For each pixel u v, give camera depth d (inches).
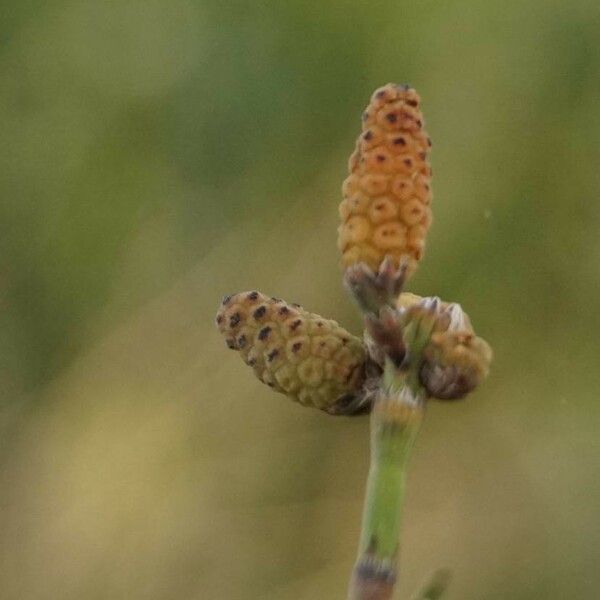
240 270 20.1
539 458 19.9
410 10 20.3
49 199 20.6
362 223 10.6
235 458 19.7
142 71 20.9
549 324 20.1
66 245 20.4
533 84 20.0
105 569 19.2
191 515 19.4
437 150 20.1
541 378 20.1
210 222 20.3
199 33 20.8
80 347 20.2
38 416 20.0
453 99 20.2
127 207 20.6
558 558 19.3
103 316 20.3
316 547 19.6
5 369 20.0
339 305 19.7
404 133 10.6
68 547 19.3
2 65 20.9
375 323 10.5
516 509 19.8
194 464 19.6
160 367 20.0
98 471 19.5
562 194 20.0
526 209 20.0
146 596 19.2
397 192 10.5
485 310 20.0
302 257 19.9
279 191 20.2
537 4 20.1
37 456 19.8
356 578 10.5
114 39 21.0
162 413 19.8
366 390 10.7
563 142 20.0
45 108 21.0
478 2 20.1
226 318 10.8
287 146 20.3
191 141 20.5
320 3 20.4
